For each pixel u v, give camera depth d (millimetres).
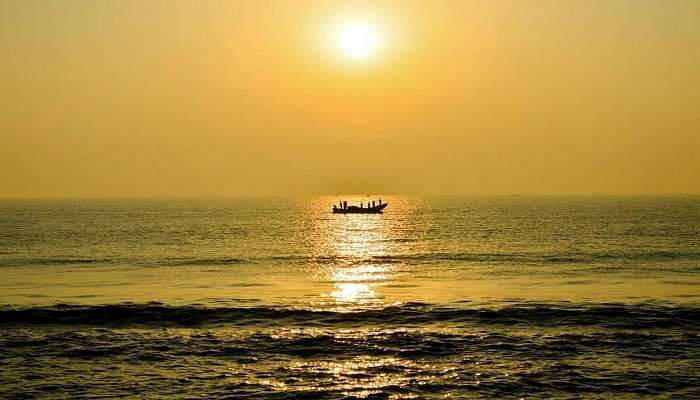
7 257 79750
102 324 37688
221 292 50844
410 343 33281
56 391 26766
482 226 143500
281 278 60344
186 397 26109
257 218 197125
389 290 51844
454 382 27703
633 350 31891
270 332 35719
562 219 169125
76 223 162750
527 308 40375
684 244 92812
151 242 103875
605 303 42844
